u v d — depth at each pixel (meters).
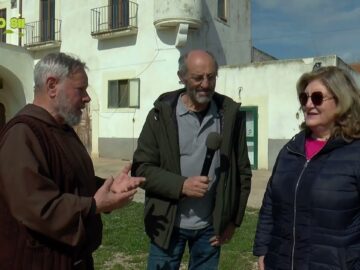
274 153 15.41
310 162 2.65
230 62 19.84
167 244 3.22
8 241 2.27
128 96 18.20
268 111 15.53
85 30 19.45
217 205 3.28
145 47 17.78
